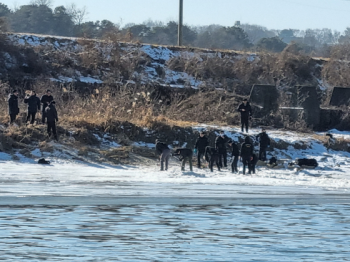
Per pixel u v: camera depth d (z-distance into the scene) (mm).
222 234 53844
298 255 46469
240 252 47312
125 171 110500
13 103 129000
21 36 198000
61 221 58188
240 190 85375
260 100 179750
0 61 178250
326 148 151500
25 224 56344
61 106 150375
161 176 103000
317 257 45938
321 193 84312
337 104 197500
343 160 144250
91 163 119250
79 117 138375
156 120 143125
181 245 49312
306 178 109062
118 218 60625
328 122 180625
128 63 195500
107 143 133125
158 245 49188
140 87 180125
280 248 48688
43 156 118500
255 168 127375
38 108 129750
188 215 63375
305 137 154500
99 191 79562
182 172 110125
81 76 186375
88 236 51875
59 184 85875
